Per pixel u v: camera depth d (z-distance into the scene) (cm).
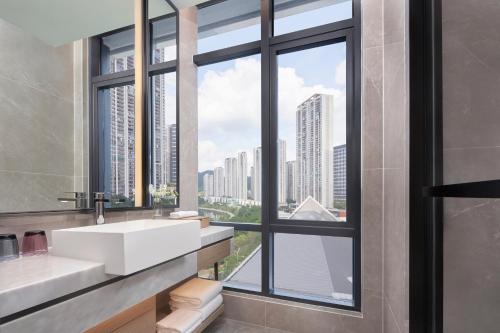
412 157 98
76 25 143
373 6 175
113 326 125
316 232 193
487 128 73
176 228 123
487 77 74
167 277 125
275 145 208
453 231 81
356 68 184
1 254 97
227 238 195
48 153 126
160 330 150
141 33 194
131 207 177
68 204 135
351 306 180
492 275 76
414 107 99
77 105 143
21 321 70
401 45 131
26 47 118
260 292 205
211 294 177
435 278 89
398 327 135
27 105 118
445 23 85
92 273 91
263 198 208
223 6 240
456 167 81
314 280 202
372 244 171
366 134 174
